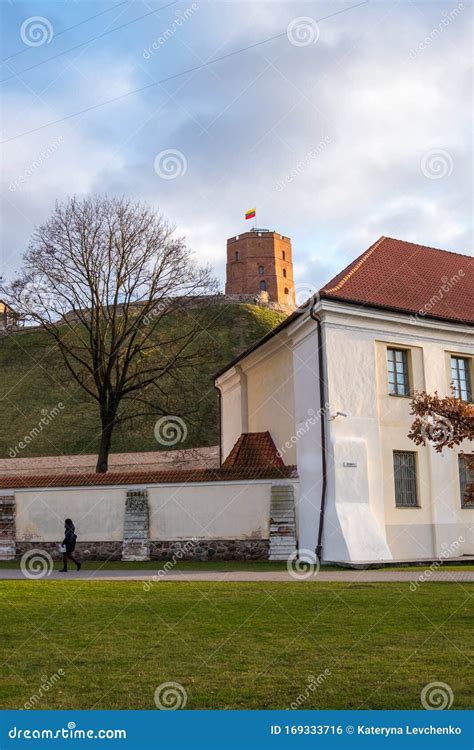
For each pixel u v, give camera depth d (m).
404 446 24.88
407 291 26.91
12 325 33.84
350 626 11.18
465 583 16.61
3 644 10.12
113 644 10.04
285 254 95.56
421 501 24.73
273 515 24.05
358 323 24.75
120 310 36.66
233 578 18.19
